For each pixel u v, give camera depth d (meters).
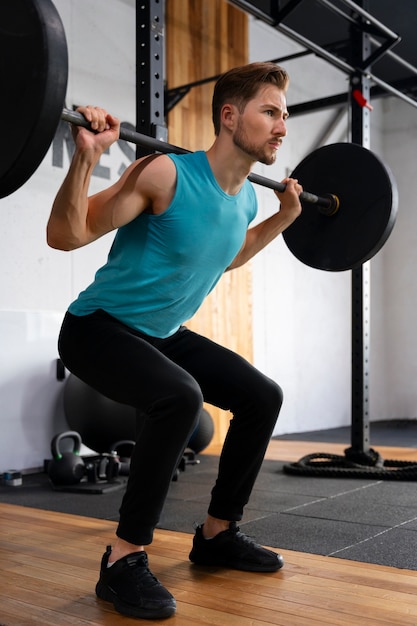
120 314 1.47
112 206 1.34
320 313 5.50
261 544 1.91
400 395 6.09
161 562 1.73
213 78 3.95
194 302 1.57
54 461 2.88
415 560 1.74
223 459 1.64
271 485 2.85
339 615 1.36
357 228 2.13
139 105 2.14
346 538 1.97
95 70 3.77
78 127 1.25
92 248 3.73
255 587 1.53
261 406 1.57
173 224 1.40
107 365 1.41
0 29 1.16
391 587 1.53
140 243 1.44
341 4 3.23
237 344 4.57
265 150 1.45
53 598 1.47
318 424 5.43
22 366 3.32
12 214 3.37
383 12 3.43
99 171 3.72
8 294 3.34
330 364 5.60
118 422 3.21
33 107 1.12
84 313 1.49
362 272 3.27
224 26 4.57
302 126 5.33
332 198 2.15
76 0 3.67
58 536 2.03
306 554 1.80
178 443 1.36
